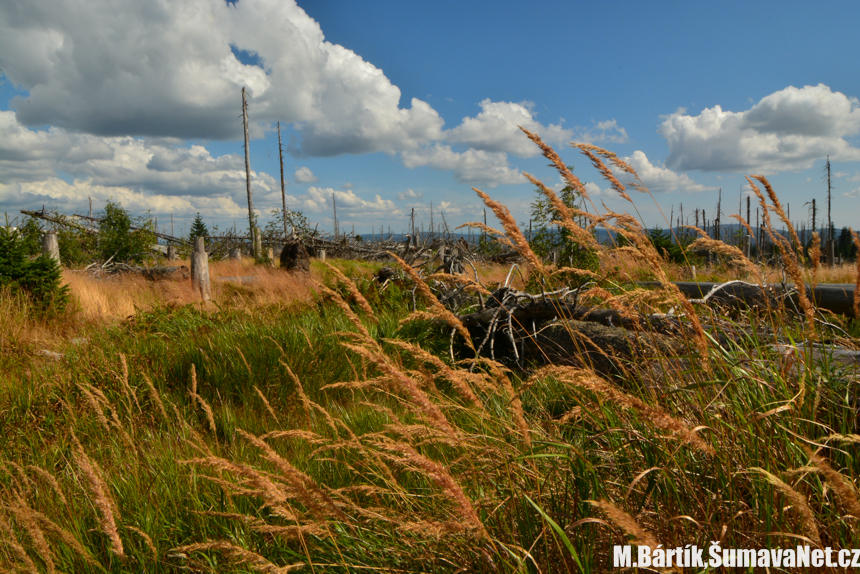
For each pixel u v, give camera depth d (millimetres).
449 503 1813
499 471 1818
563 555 1332
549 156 1935
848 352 2314
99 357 4738
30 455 3025
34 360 5148
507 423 2047
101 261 18000
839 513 1391
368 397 3488
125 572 1755
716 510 1434
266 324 5449
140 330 5969
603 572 1379
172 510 2197
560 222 1955
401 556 1700
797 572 1276
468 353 5379
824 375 1896
